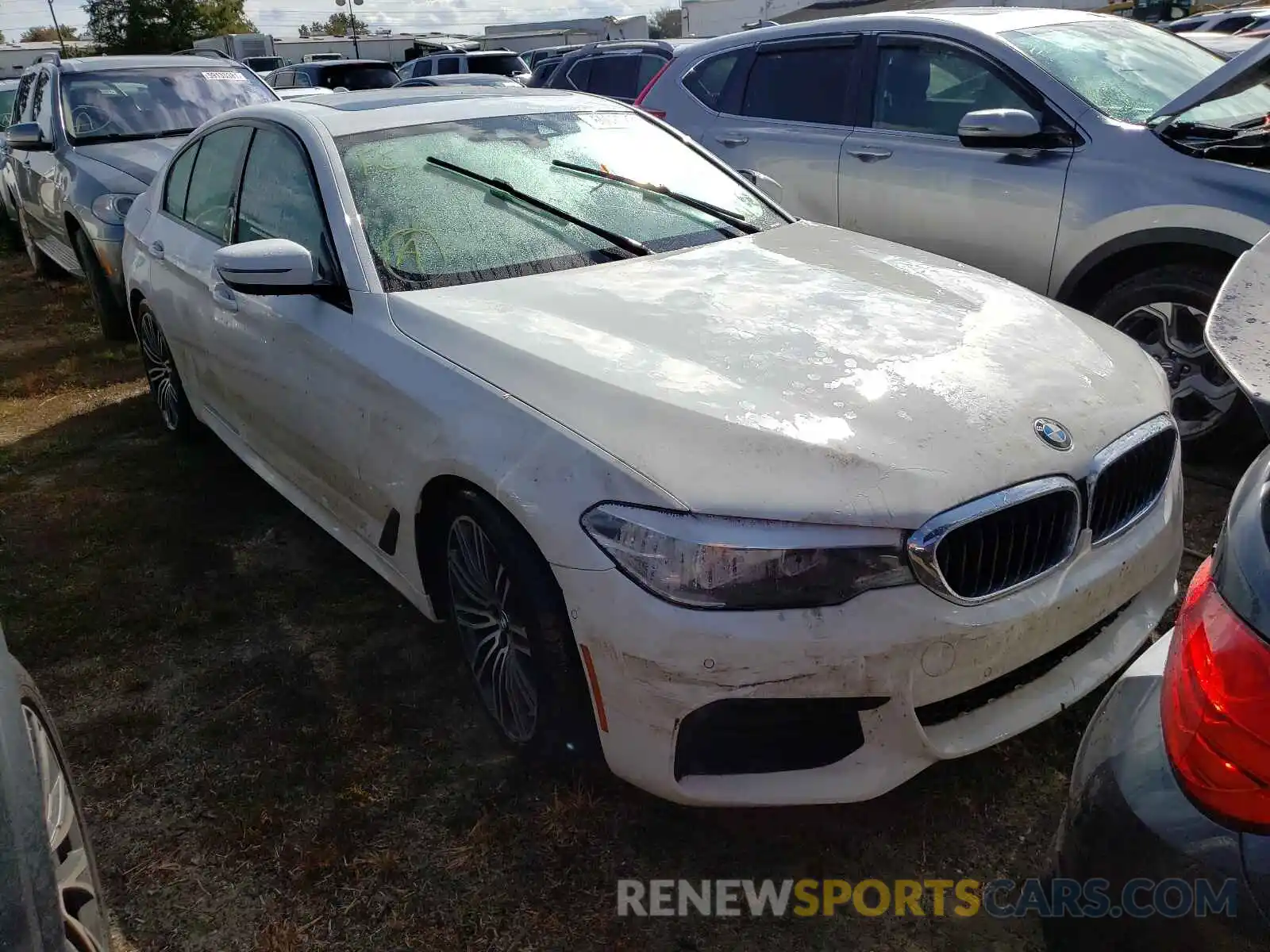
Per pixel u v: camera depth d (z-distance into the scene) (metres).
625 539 1.99
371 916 2.15
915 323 2.58
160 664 3.09
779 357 2.35
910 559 1.94
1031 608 2.07
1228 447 3.90
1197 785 1.33
